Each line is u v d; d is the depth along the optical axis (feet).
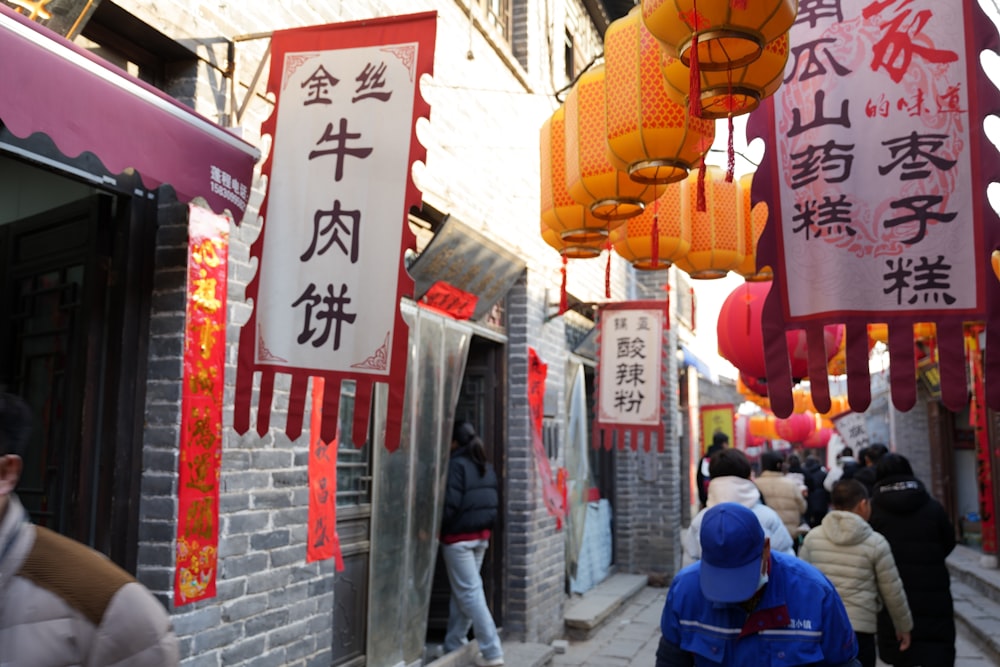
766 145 10.87
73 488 10.32
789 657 7.40
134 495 10.49
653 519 37.09
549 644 23.59
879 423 59.82
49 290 11.55
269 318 9.79
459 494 19.43
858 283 10.32
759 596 7.60
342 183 9.73
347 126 9.82
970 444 44.73
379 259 9.55
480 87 19.80
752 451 93.40
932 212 10.16
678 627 7.97
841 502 14.66
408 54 9.78
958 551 41.78
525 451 22.27
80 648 4.60
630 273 38.27
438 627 21.59
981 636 25.58
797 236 10.64
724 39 8.23
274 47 10.28
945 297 10.09
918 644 16.16
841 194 10.42
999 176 10.05
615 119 10.52
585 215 12.75
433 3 17.76
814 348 10.41
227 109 11.61
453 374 19.20
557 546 25.08
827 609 7.52
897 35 10.40
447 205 17.89
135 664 4.71
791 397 10.50
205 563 10.73
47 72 7.70
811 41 10.73
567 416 28.50
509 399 22.59
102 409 10.48
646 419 24.94
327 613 13.35
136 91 8.76
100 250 10.71
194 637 10.58
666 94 10.09
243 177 9.98
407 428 17.24
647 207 13.28
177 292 10.73
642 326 25.44
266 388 9.73
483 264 19.33
